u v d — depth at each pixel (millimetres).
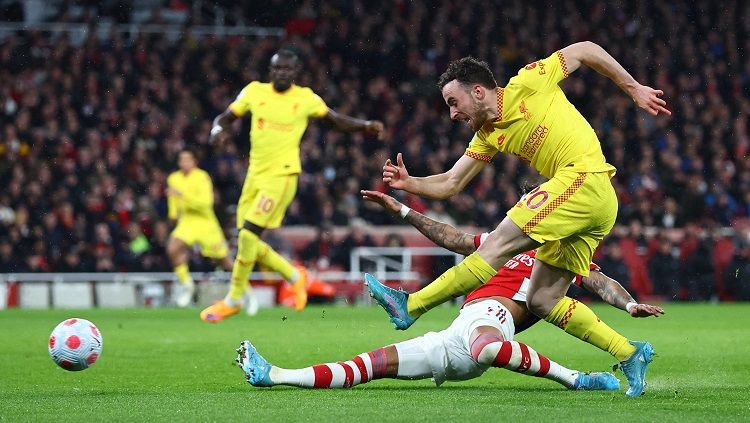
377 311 18375
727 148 26922
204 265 21781
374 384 7352
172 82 26312
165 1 30547
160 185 23422
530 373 6855
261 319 16062
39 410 5957
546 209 6715
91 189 22641
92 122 25578
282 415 5637
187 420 5500
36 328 14172
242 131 25891
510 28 29484
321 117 13688
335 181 23812
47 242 21750
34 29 27484
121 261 21812
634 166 25781
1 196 22734
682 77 28719
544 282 6965
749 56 29812
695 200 23969
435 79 27891
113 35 27328
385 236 22969
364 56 28547
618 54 29156
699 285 22312
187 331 13477
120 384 7703
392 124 26156
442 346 6789
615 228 22328
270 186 13555
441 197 7449
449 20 29250
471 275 6688
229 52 27641
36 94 25406
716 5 30219
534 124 6895
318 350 10547
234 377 8195
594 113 27188
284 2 29766
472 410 5801
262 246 15031
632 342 6762
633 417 5516
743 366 9008
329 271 21734
